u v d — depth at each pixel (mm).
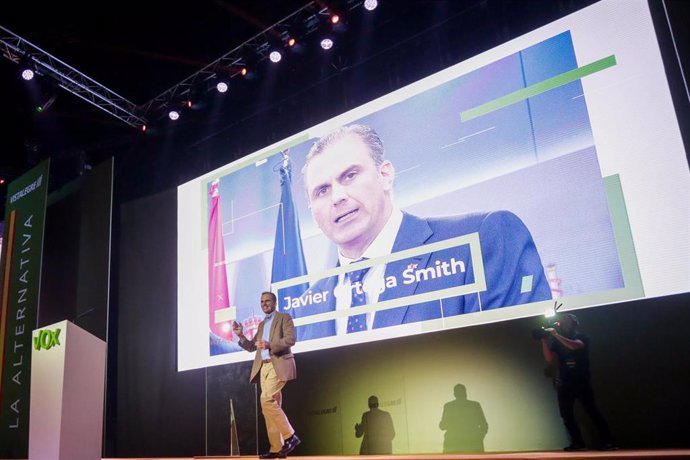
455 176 5156
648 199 4230
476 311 4820
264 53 6438
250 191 6578
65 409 3723
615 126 4438
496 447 4738
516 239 4746
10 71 6742
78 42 6500
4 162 8211
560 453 3984
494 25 5641
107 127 7812
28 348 5863
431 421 5090
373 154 5684
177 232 7164
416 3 5824
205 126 7609
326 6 5875
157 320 7270
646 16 4422
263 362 4750
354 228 5645
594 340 4473
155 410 7016
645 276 4164
